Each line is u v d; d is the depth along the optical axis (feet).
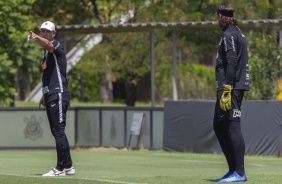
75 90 433.07
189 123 203.92
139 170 145.18
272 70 223.92
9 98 245.65
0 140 219.61
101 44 300.81
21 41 244.83
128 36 291.79
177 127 206.80
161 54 303.68
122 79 338.75
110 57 298.15
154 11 295.89
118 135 222.28
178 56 339.57
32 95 397.39
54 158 185.57
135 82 304.71
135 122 217.97
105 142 224.74
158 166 159.02
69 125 227.20
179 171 139.95
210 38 297.33
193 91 373.81
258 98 222.07
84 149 224.33
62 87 112.37
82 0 297.53
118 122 222.28
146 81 385.29
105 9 303.89
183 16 287.07
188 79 372.38
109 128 223.92
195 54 349.82
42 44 110.01
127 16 305.12
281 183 98.12
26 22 250.37
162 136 212.64
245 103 192.65
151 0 298.35
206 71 382.42
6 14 244.22
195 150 202.90
